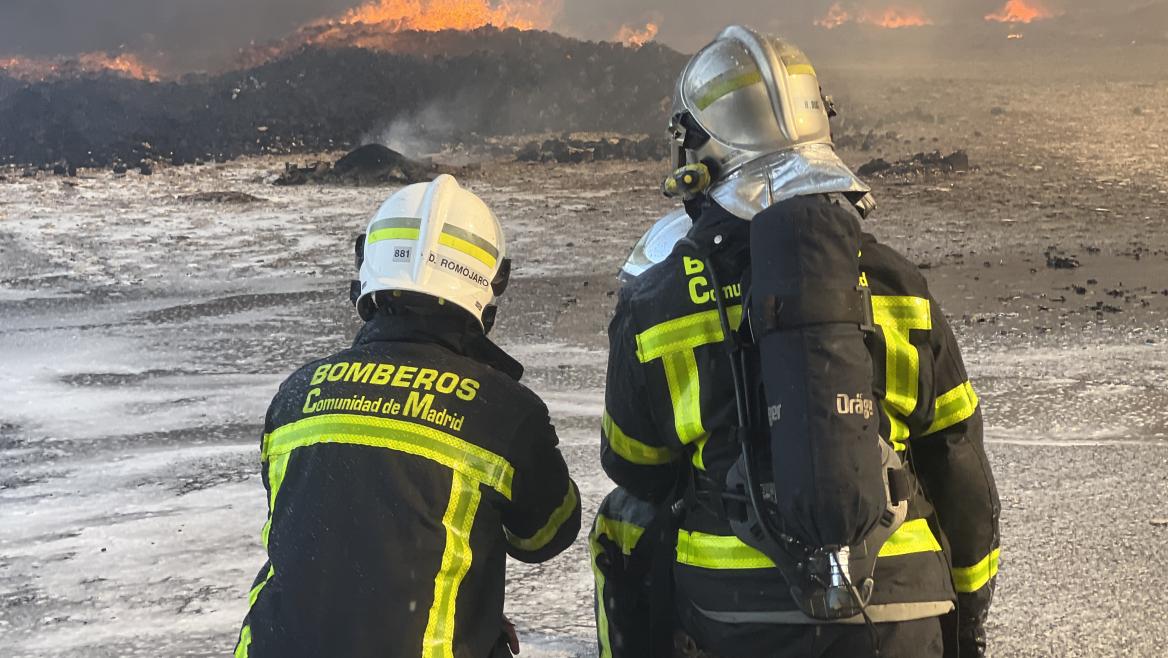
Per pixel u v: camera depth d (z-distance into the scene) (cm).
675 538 239
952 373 229
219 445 689
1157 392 729
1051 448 613
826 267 207
